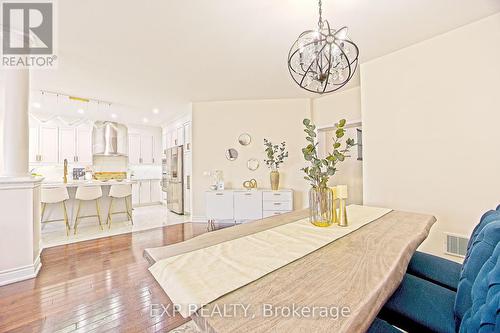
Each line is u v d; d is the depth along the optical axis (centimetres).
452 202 218
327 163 153
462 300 89
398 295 115
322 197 157
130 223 448
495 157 196
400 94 253
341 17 199
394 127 257
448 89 220
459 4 184
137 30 217
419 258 153
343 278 85
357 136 439
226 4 183
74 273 233
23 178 219
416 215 188
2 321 161
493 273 65
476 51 205
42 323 159
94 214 429
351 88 379
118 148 625
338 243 122
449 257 218
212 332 59
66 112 519
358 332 61
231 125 456
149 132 690
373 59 274
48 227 387
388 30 219
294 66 281
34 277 224
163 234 375
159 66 296
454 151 217
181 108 503
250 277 86
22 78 230
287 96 428
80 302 184
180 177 533
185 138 531
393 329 94
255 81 352
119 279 221
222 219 414
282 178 441
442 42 224
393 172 258
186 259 103
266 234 139
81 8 185
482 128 202
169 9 188
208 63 289
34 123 507
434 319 100
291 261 100
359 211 203
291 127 439
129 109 504
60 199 360
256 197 410
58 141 534
